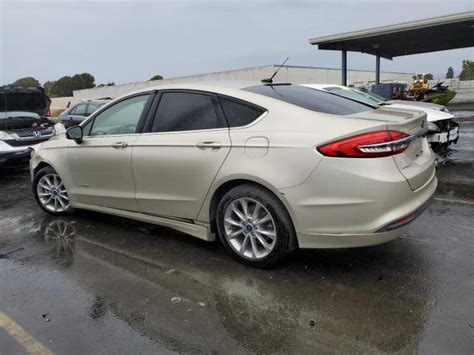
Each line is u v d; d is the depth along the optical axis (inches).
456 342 101.3
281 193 129.1
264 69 1536.7
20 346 106.7
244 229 143.8
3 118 355.3
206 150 144.4
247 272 141.8
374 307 117.6
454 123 332.5
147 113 165.8
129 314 119.0
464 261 143.5
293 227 132.7
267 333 107.7
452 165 301.3
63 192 209.3
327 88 339.3
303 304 120.6
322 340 104.0
